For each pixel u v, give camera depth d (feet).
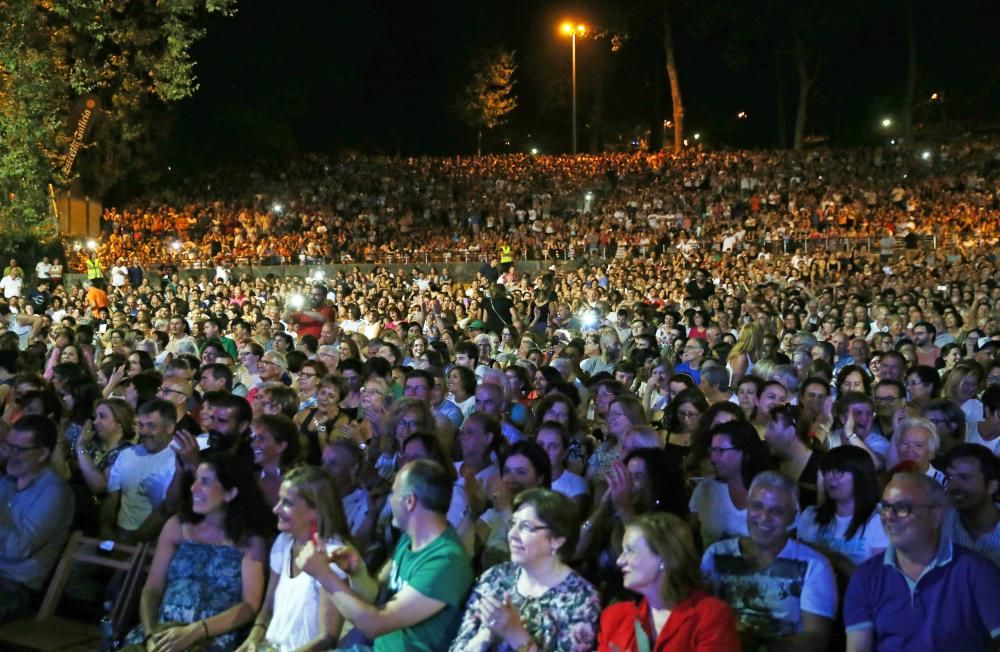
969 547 18.78
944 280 87.81
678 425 28.84
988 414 27.55
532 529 16.53
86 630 22.09
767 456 20.75
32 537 23.31
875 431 27.12
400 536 20.42
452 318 66.13
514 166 164.96
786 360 40.47
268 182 154.61
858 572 16.40
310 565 16.78
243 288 99.60
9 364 39.27
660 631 15.44
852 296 69.77
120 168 128.36
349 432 28.84
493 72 205.87
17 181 96.17
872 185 137.49
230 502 19.90
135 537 24.50
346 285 99.25
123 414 28.25
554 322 64.44
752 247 114.01
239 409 26.40
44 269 98.53
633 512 19.47
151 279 109.91
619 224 130.93
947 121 188.44
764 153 160.25
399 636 17.06
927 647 15.53
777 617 16.94
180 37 97.45
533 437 25.40
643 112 229.86
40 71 90.79
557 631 16.30
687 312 60.23
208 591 19.67
